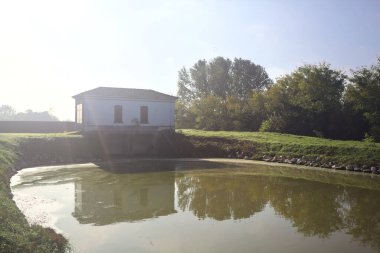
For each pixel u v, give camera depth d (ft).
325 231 42.16
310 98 161.27
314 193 63.00
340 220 46.78
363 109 149.28
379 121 141.08
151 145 118.01
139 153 116.06
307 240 38.96
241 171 86.22
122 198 57.21
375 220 46.88
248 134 129.80
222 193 62.23
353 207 53.57
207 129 185.16
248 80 269.23
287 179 76.28
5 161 75.05
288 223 45.11
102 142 109.70
